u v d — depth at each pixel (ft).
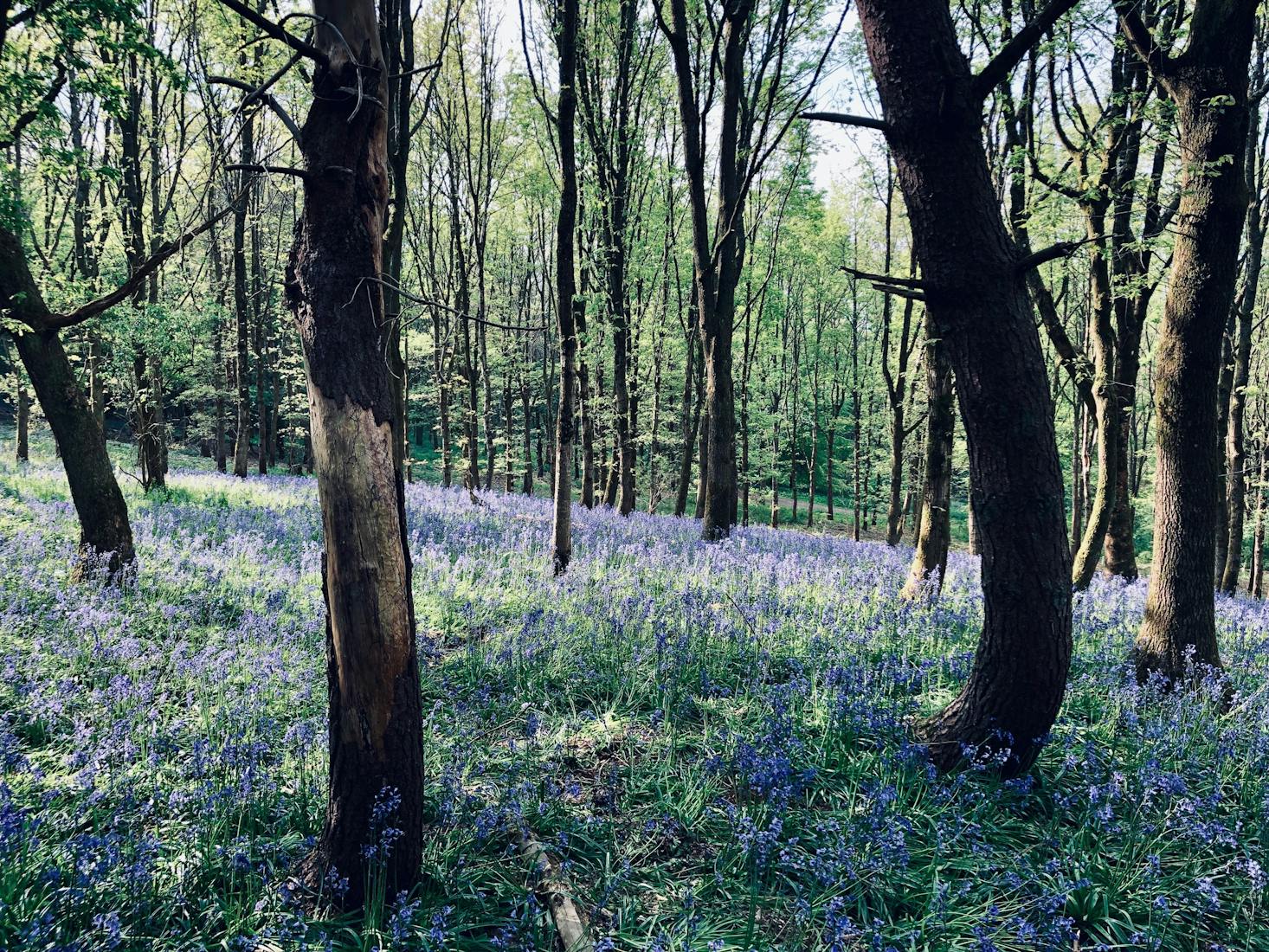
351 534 11.59
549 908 12.21
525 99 65.98
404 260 118.21
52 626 22.52
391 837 11.76
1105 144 34.09
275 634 23.03
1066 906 12.50
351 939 11.34
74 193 58.39
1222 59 20.18
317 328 11.66
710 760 16.51
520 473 111.65
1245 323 53.47
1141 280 33.04
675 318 89.97
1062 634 15.64
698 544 44.27
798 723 18.93
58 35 21.77
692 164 45.68
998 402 15.25
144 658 20.01
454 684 21.24
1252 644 27.91
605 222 67.31
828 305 119.55
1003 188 39.40
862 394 124.47
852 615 27.89
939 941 11.80
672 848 14.30
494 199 79.41
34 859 11.70
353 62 11.62
